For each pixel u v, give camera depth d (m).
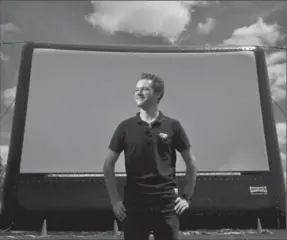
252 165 3.22
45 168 3.15
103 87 3.30
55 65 3.32
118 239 2.92
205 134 3.25
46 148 3.19
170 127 1.71
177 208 1.62
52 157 3.18
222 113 3.28
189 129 3.24
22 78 3.28
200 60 3.37
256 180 3.19
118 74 3.33
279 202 3.15
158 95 1.80
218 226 3.12
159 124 1.70
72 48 3.37
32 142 3.19
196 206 3.10
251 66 3.38
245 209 3.12
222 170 3.19
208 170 3.19
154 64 3.35
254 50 3.44
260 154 3.24
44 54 3.33
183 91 3.29
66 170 3.16
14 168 3.13
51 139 3.21
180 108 3.26
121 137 1.72
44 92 3.27
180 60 3.37
